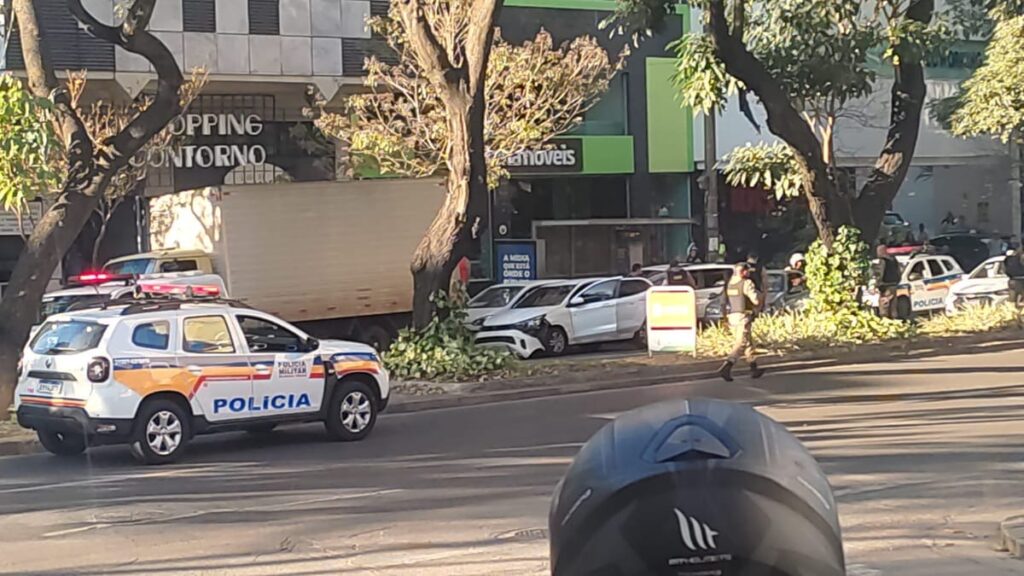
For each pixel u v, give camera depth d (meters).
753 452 2.95
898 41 22.73
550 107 28.77
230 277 23.17
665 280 26.84
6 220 28.17
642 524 2.80
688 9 36.22
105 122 26.03
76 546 8.85
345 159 30.55
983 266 28.66
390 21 27.91
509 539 8.65
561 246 35.41
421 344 19.08
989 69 28.03
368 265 24.92
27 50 16.66
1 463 13.30
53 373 12.94
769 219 38.09
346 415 14.39
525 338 23.66
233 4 28.22
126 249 30.06
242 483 11.46
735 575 2.76
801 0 22.16
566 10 34.19
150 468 12.64
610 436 3.12
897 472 10.70
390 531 9.04
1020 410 14.76
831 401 16.06
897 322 23.38
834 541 2.88
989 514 9.02
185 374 13.06
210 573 7.90
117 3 26.70
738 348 19.17
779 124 22.62
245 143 31.11
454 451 13.12
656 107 36.34
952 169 42.16
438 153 27.77
